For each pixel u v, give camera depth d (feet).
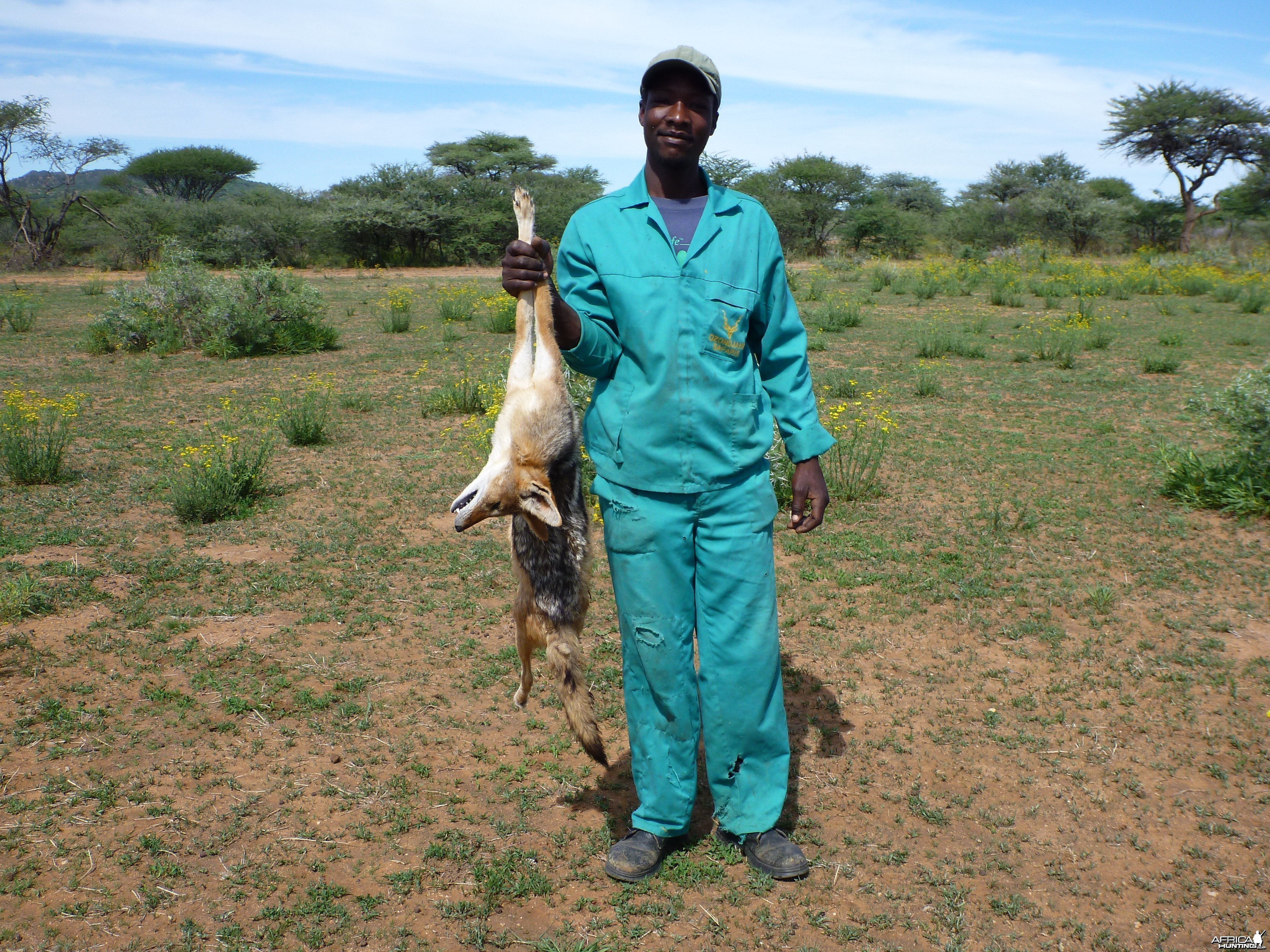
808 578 19.76
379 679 15.38
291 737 13.48
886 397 38.75
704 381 9.36
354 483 26.86
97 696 14.47
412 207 143.33
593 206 9.77
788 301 10.27
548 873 10.65
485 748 13.38
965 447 30.48
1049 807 12.11
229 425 34.04
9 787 12.03
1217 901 10.36
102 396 39.27
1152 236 163.84
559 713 14.46
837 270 108.17
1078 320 57.16
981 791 12.44
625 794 12.30
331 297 83.71
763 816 10.47
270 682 15.07
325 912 9.89
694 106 9.19
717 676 10.02
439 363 47.78
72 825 11.28
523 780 12.60
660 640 9.83
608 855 10.77
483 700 14.83
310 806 11.85
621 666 16.16
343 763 12.91
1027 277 93.61
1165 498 25.14
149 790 12.08
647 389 9.42
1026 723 14.20
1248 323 60.49
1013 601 18.60
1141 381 41.50
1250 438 24.36
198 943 9.39
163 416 35.47
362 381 42.96
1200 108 147.02
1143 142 154.20
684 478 9.48
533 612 10.07
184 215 138.10
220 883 10.34
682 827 10.59
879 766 13.00
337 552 21.21
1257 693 14.97
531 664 14.08
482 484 9.02
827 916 10.01
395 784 12.28
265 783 12.32
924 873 10.73
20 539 21.42
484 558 20.93
